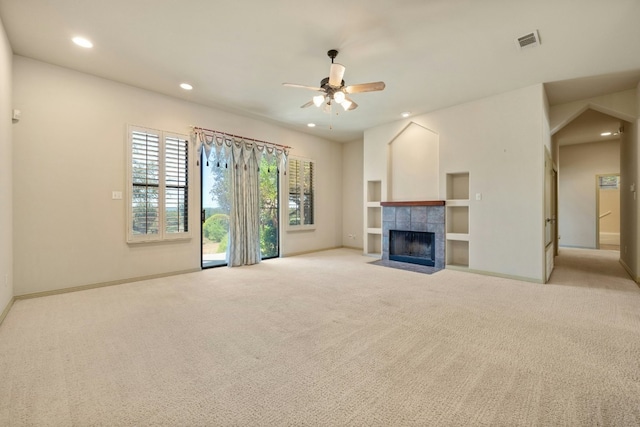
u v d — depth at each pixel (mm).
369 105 5250
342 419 1532
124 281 4305
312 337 2514
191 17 2824
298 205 7012
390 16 2801
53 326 2740
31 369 2006
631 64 3717
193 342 2424
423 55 3523
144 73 3996
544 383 1842
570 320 2877
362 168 7781
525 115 4461
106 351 2266
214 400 1688
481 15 2781
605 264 5805
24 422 1507
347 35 3123
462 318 2941
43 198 3670
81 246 3943
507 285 4211
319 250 7555
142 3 2623
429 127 5641
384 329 2680
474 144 5023
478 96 4836
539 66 3787
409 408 1615
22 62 3531
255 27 2986
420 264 5793
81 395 1729
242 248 5699
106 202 4137
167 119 4738
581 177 8383
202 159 5176
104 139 4121
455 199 5570
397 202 6043
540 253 4332
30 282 3586
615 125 6480
